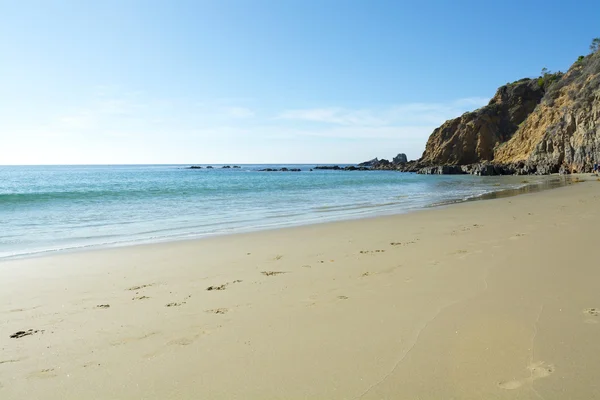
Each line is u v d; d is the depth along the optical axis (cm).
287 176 8331
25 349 445
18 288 702
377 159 16438
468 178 6475
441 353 394
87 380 373
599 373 343
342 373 366
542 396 314
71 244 1167
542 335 422
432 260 817
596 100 5622
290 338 450
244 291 652
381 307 539
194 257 952
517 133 8288
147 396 343
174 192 3353
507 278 648
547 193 2727
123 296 646
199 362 401
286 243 1113
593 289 570
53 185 4566
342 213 1892
